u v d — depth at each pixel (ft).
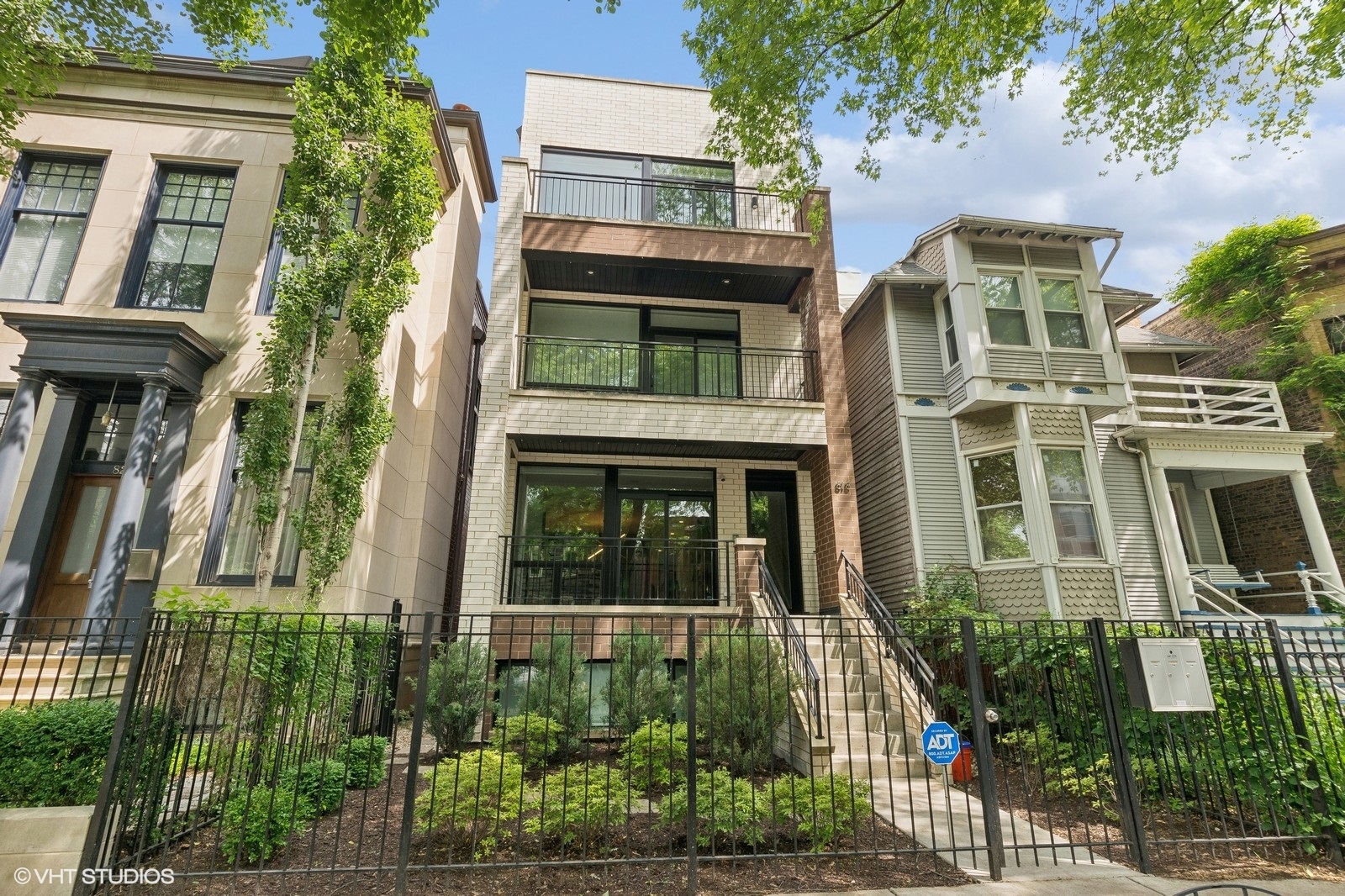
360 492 25.02
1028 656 22.91
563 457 37.04
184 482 25.82
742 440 33.68
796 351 37.42
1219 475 42.80
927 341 39.83
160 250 29.55
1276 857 14.26
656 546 36.45
